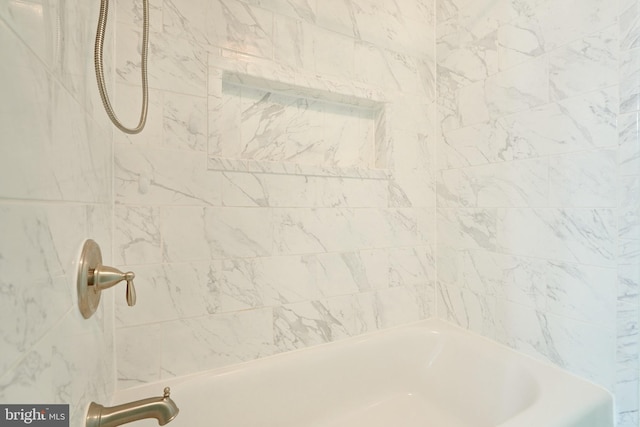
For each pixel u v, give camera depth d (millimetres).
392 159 1438
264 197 1178
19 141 316
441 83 1507
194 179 1063
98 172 748
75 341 509
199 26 1070
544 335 1113
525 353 1175
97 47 577
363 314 1386
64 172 471
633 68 882
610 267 940
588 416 887
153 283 1008
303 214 1252
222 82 1168
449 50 1465
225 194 1112
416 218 1505
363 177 1374
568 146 1033
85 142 615
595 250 974
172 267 1034
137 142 984
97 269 581
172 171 1032
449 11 1461
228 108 1187
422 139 1513
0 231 277
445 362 1347
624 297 913
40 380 360
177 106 1038
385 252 1432
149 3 1001
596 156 965
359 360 1313
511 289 1223
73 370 496
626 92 897
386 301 1439
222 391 1062
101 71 584
